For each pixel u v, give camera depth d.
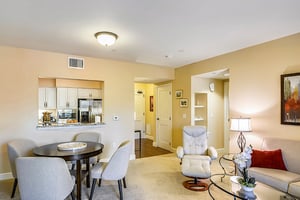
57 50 3.68
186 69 5.04
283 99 2.99
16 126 3.46
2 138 3.36
